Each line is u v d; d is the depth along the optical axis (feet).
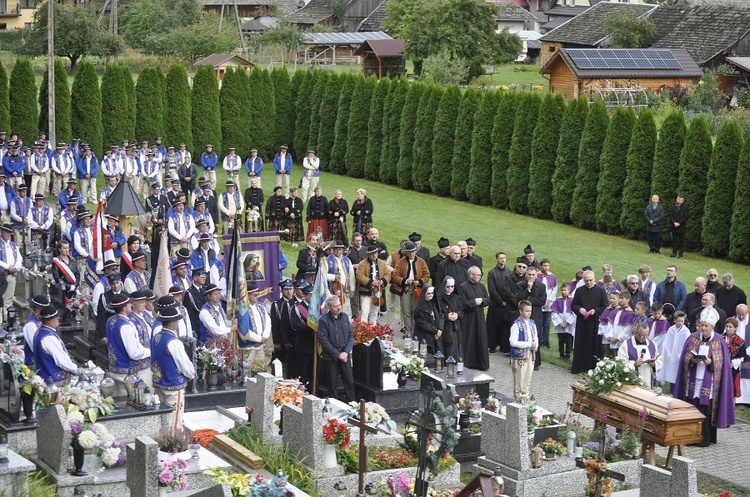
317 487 57.06
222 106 175.11
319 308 71.15
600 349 82.64
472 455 64.75
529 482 60.18
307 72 176.86
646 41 269.64
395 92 160.04
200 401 67.51
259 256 84.99
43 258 94.73
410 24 268.82
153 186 120.47
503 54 272.31
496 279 88.38
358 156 167.02
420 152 155.22
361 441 52.80
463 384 71.61
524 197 142.41
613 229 132.46
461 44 265.75
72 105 161.17
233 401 68.39
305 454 58.54
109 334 63.93
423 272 89.76
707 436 69.97
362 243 97.91
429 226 134.21
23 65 156.56
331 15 394.32
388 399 70.54
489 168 146.82
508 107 143.43
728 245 120.98
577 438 63.98
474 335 82.33
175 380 61.77
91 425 55.72
